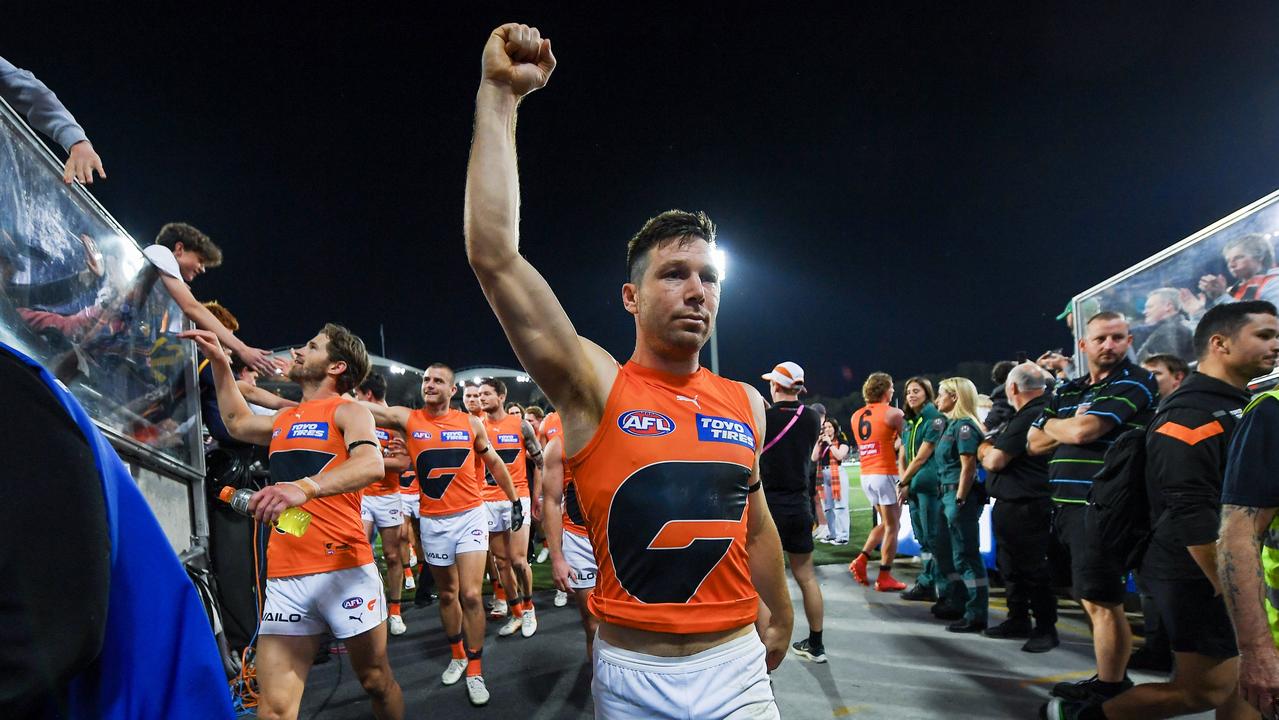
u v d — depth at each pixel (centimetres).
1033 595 471
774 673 432
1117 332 361
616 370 159
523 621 553
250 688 365
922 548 626
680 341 159
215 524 402
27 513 72
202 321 348
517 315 141
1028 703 374
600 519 151
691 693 145
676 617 146
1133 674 411
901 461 681
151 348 332
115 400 281
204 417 410
